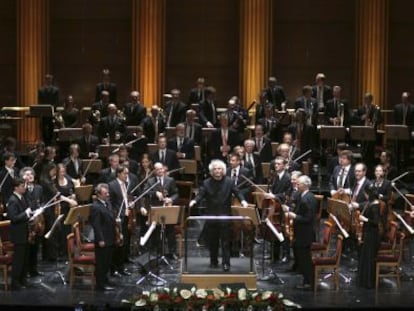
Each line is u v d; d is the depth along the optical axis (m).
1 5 35.12
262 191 22.23
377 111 29.42
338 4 35.12
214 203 20.83
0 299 19.30
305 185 20.30
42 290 20.16
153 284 20.56
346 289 20.36
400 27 34.69
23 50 33.69
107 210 20.17
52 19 35.41
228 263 19.88
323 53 35.16
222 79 35.50
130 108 29.52
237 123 28.75
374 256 20.48
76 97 35.44
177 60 35.47
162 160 25.72
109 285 20.52
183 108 29.47
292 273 21.67
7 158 23.55
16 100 35.28
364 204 20.89
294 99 35.25
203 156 28.22
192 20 35.38
